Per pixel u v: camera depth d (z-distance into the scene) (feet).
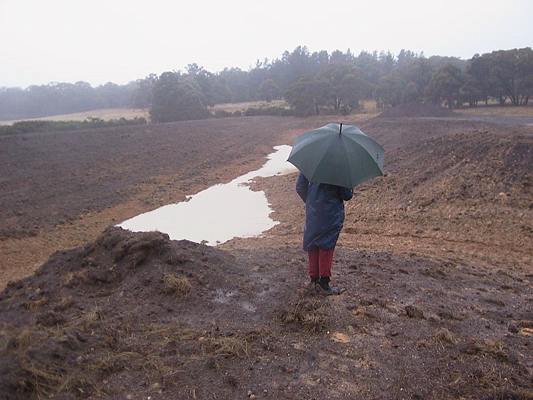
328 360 12.59
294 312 14.92
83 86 360.48
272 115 197.57
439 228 38.81
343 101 198.29
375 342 13.62
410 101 186.39
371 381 11.69
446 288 19.77
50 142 100.12
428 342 13.58
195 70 299.38
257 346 13.07
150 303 15.71
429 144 63.62
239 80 321.52
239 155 104.12
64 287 16.90
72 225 51.80
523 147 49.06
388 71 295.48
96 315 14.35
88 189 68.44
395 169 59.88
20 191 64.75
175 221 53.47
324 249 16.01
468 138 59.41
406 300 17.22
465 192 44.78
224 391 10.98
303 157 14.52
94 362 11.51
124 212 57.93
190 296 16.19
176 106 188.55
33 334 12.05
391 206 47.03
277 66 327.88
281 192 64.28
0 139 97.45
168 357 12.18
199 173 83.41
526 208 39.58
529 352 13.65
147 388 10.87
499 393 11.16
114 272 17.58
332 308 15.49
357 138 14.67
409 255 28.76
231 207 59.00
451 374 12.01
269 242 40.78
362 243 36.27
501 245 34.04
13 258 41.19
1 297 17.46
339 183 14.14
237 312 15.48
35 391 10.09
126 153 96.89
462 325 15.29
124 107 336.70
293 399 10.87
